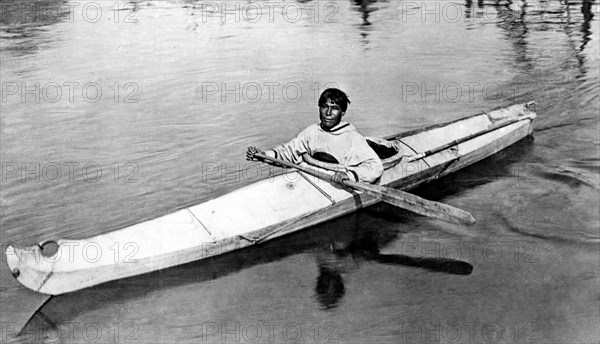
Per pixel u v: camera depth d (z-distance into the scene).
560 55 9.09
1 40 9.80
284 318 4.01
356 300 4.18
